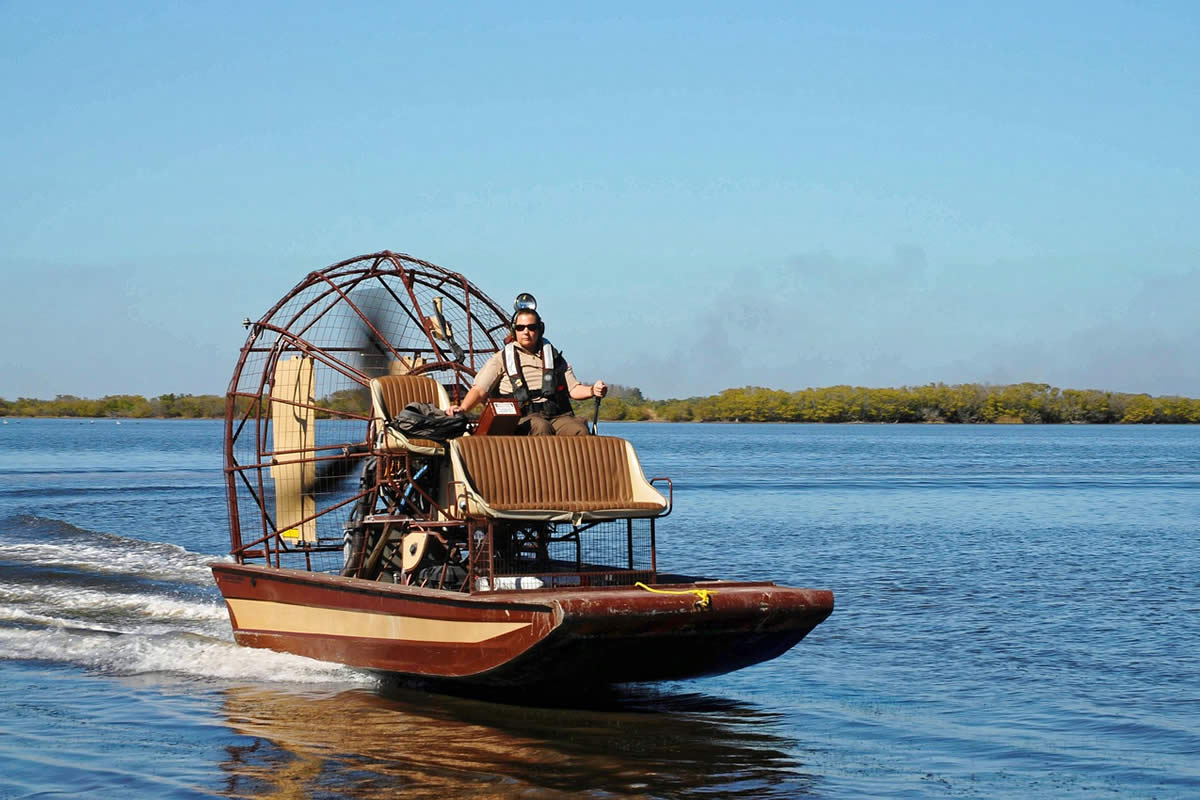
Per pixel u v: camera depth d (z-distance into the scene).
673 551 23.16
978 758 9.55
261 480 13.09
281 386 12.86
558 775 9.01
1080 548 24.17
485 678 10.17
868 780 9.00
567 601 9.29
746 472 54.41
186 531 26.03
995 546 24.41
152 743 9.82
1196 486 45.94
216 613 15.50
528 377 11.20
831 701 11.29
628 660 9.82
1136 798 8.68
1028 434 157.00
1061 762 9.46
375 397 11.48
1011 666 12.75
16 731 10.18
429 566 11.06
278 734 10.08
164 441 102.69
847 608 16.50
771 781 8.93
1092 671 12.55
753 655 10.38
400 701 11.15
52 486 41.88
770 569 20.56
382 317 13.12
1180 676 12.31
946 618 15.71
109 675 12.20
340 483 12.43
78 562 19.75
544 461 10.55
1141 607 16.64
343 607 11.48
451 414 10.98
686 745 9.82
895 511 33.41
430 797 8.52
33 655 13.06
